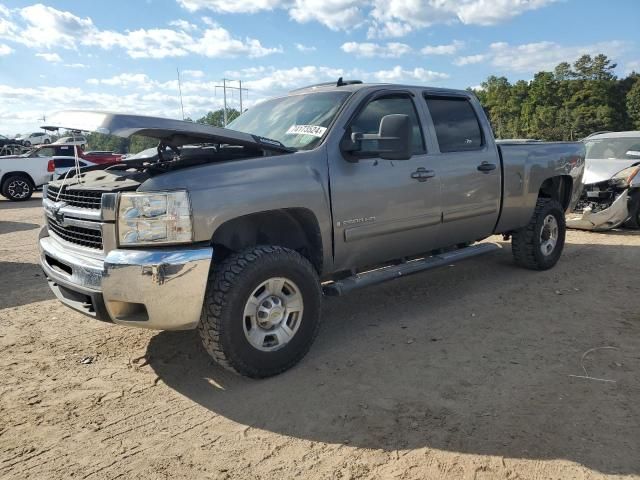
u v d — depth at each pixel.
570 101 110.31
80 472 2.69
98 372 3.82
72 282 3.43
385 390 3.47
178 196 3.18
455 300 5.35
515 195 5.71
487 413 3.15
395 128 3.84
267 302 3.60
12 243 8.90
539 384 3.50
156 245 3.20
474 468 2.65
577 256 7.24
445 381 3.58
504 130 120.88
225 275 3.38
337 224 4.01
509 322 4.68
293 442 2.92
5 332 4.60
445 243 5.14
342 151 4.06
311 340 3.84
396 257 4.71
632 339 4.22
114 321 3.29
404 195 4.47
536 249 6.20
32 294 5.73
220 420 3.17
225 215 3.33
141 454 2.84
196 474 2.66
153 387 3.60
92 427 3.10
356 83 4.79
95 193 3.42
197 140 3.67
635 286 5.73
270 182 3.59
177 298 3.17
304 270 3.71
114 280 3.13
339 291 4.08
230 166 3.49
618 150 9.68
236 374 3.70
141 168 3.99
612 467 2.63
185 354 4.12
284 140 4.27
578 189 6.87
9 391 3.54
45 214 4.19
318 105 4.45
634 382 3.49
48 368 3.89
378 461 2.74
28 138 33.56
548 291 5.58
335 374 3.72
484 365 3.81
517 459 2.71
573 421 3.04
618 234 8.91
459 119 5.23
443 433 2.96
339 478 2.62
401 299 5.43
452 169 4.93
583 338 4.27
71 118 3.44
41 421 3.17
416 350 4.11
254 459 2.78
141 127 3.18
